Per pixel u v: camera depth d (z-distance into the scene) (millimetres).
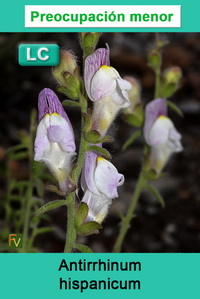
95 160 237
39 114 233
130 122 297
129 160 445
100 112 231
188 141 495
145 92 570
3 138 466
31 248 299
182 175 444
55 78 233
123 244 364
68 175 232
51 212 382
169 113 530
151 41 666
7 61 554
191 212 399
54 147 229
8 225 357
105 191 235
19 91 545
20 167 399
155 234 376
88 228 236
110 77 228
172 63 620
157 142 291
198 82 577
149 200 404
